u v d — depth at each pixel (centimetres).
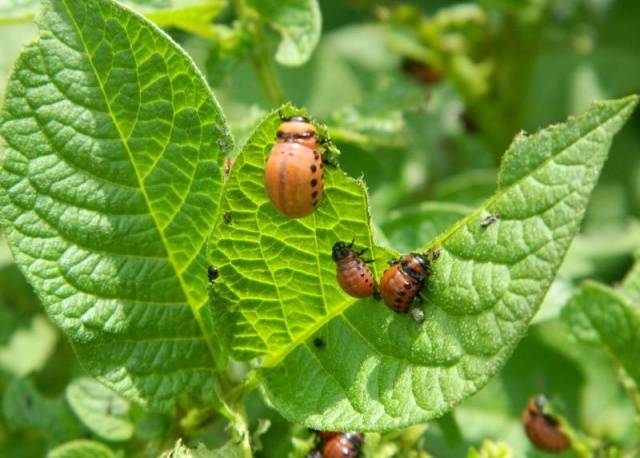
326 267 21
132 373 22
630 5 39
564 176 20
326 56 39
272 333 22
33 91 21
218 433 26
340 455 23
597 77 39
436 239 21
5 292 31
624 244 32
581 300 26
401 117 28
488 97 35
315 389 21
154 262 22
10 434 27
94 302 22
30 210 21
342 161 29
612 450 26
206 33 26
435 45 34
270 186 20
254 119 26
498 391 29
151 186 22
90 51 21
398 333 21
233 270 21
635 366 25
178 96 21
